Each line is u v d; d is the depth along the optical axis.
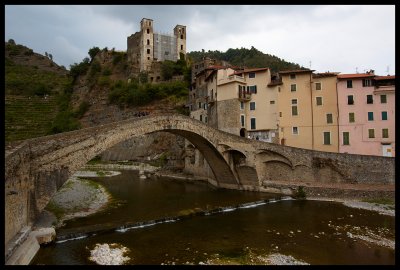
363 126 50.94
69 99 129.62
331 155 45.25
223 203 38.69
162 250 21.92
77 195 42.66
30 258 19.11
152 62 119.31
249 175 48.78
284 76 56.25
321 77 54.00
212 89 63.97
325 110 53.34
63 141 26.89
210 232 26.61
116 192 47.31
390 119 49.53
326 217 31.81
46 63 169.12
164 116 37.84
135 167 87.81
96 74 130.12
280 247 22.86
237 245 23.25
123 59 131.50
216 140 44.94
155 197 43.00
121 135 32.78
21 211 21.25
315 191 43.00
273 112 55.97
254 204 38.47
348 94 52.09
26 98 121.25
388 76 50.59
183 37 132.00
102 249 21.36
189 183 58.59
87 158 29.03
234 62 145.75
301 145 54.28
